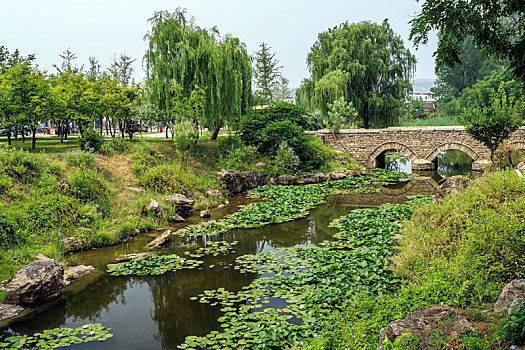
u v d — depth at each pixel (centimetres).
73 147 1989
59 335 676
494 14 504
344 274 849
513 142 2597
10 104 1678
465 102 5781
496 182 926
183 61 2333
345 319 616
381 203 1825
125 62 5306
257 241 1261
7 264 960
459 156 4428
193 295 846
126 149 2059
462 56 6494
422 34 537
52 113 1891
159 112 2330
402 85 3900
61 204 1280
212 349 607
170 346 638
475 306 506
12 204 1215
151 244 1227
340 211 1684
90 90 2142
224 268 1008
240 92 2600
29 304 814
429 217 942
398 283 789
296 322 668
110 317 758
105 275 989
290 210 1653
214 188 2031
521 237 577
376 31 3897
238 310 749
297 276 873
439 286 576
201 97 2264
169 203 1620
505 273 568
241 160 2494
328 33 4169
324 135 3206
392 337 438
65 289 908
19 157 1440
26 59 1862
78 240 1188
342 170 2720
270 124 2720
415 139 2975
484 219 680
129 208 1505
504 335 376
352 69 3728
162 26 2375
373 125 4278
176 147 2244
